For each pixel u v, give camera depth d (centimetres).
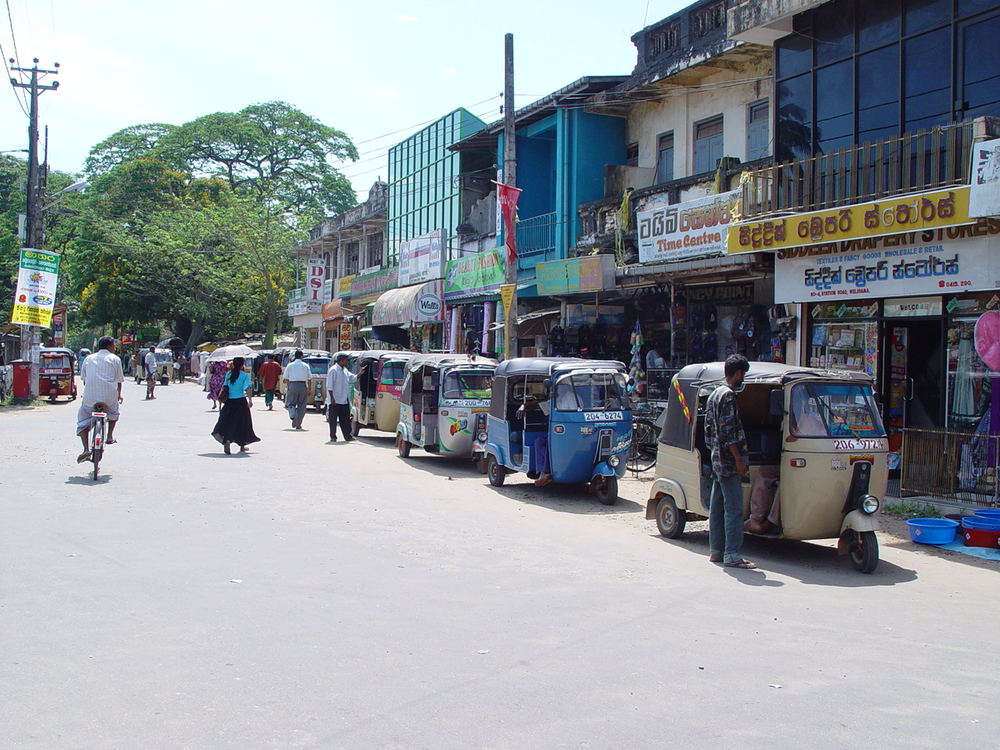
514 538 917
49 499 1029
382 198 3691
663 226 1627
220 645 539
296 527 922
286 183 5738
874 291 1245
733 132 1773
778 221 1319
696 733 425
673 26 1862
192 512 982
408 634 574
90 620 581
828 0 1317
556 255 2120
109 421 1239
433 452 1577
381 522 970
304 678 487
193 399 3164
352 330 3912
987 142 1022
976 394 1162
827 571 827
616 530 1002
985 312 1134
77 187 2912
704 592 722
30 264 2708
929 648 586
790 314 1414
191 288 5134
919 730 438
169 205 5466
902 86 1241
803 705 469
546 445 1235
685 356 1717
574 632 591
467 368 1518
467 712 445
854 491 838
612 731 425
